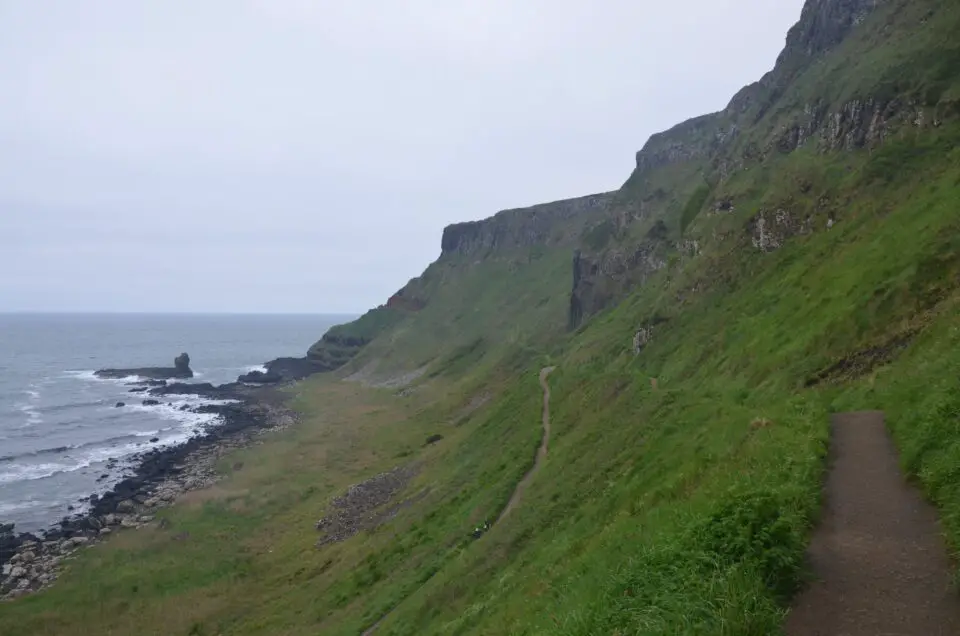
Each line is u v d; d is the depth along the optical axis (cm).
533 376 7350
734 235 5469
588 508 2322
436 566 2994
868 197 4253
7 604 3944
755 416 1955
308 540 4769
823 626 769
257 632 3334
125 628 3584
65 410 12094
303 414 11525
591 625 951
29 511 6100
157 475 7312
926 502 1090
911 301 2341
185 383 16425
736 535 961
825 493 1195
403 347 17312
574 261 12456
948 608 770
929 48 5156
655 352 4959
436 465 5912
